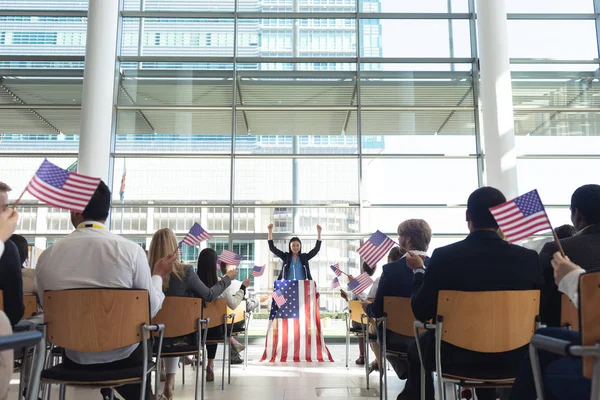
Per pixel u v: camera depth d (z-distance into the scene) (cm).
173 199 880
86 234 232
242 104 916
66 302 211
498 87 800
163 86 919
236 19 946
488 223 222
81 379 210
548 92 912
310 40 943
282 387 445
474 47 932
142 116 908
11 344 116
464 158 900
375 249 427
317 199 883
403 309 312
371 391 425
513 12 936
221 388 440
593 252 221
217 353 704
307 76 930
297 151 900
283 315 609
